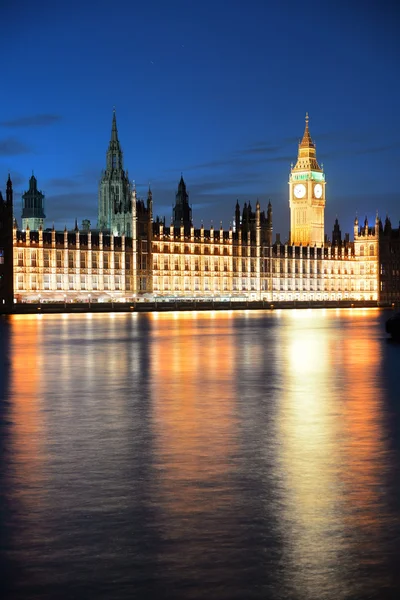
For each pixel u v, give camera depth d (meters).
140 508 13.23
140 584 10.00
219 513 12.93
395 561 10.77
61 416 23.19
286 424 21.59
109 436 19.91
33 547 11.31
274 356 45.38
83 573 10.35
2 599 9.55
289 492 14.26
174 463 16.69
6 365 40.31
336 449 18.12
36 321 112.38
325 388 29.83
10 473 15.84
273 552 11.09
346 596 9.66
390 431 20.47
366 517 12.70
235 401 26.25
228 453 17.70
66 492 14.31
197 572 10.38
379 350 50.00
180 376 34.50
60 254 189.62
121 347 53.97
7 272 174.88
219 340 61.97
